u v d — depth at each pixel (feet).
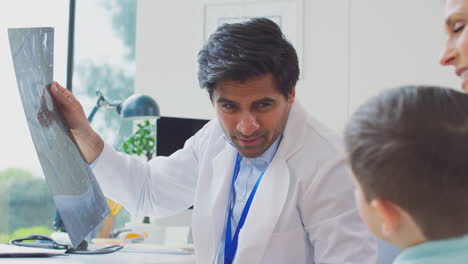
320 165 3.84
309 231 3.88
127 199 4.61
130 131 9.96
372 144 2.00
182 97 10.25
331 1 9.59
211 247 4.21
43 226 8.84
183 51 10.29
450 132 1.89
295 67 3.59
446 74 9.05
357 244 3.58
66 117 4.12
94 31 10.34
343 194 3.71
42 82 3.74
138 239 6.07
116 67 10.53
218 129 4.50
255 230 3.82
